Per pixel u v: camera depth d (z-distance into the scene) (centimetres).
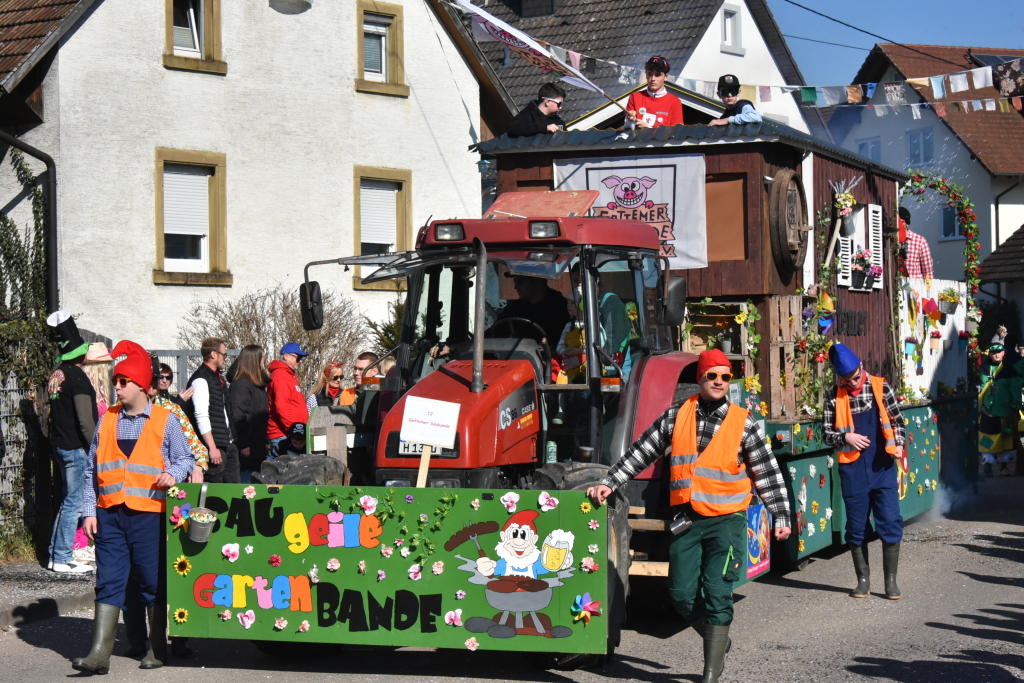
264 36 1680
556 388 709
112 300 1532
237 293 1652
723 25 2927
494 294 745
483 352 732
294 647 721
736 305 952
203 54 1630
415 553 635
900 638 749
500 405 681
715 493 620
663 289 846
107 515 670
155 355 1291
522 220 740
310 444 770
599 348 726
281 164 1698
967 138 3456
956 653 707
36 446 1044
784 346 951
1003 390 1697
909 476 1153
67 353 968
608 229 757
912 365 1281
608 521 627
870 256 1170
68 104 1492
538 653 670
